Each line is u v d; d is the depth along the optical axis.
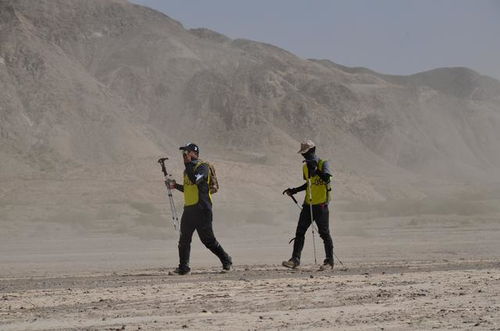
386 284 14.53
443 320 10.23
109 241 39.41
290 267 18.50
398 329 9.61
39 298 12.93
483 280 14.99
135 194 80.31
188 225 17.45
